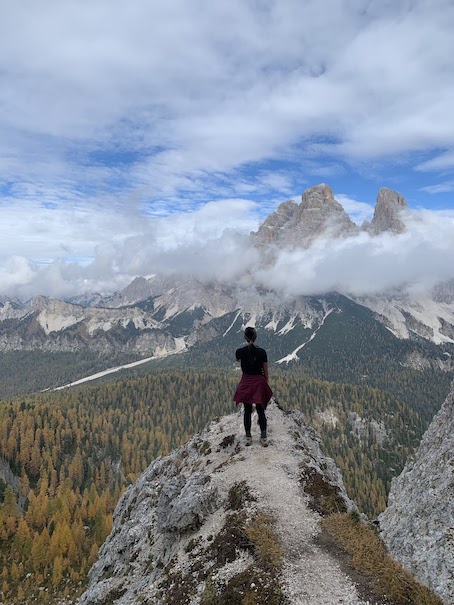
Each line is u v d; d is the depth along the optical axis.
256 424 28.70
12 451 164.62
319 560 14.27
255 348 23.08
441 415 24.27
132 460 175.38
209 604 13.52
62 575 94.19
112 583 26.03
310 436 34.12
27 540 102.69
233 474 21.56
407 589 12.74
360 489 151.75
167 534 21.66
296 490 19.22
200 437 34.47
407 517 18.69
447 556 14.81
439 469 19.33
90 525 119.50
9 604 85.19
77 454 173.00
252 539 15.56
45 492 145.25
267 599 12.56
